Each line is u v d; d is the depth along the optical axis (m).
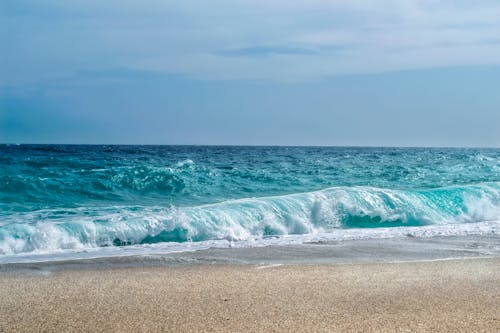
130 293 6.78
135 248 10.73
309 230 13.62
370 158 48.03
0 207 15.46
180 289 7.01
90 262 9.12
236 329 5.37
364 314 5.88
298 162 37.41
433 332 5.30
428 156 55.44
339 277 7.77
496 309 6.12
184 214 12.59
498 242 11.77
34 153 40.44
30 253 10.12
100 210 14.95
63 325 5.49
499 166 35.94
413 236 12.63
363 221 14.97
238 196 20.00
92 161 29.97
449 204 16.56
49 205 16.23
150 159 35.59
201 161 35.66
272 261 9.37
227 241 11.73
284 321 5.62
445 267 8.59
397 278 7.71
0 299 6.46
